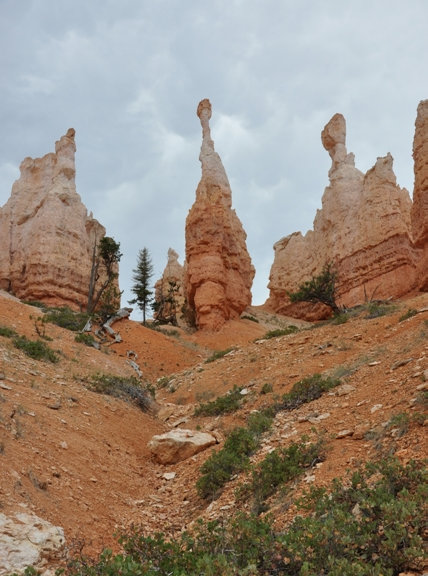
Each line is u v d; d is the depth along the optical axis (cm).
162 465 1112
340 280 4850
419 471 529
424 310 1748
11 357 1425
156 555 499
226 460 916
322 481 684
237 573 420
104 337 2903
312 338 1992
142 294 4991
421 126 3506
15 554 525
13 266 4684
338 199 5147
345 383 1227
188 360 3030
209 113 5547
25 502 661
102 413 1283
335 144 5559
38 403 1120
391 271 4378
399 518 441
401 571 419
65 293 4444
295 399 1234
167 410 1585
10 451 800
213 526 534
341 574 394
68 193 4888
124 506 838
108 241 4253
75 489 803
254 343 2391
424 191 3356
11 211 4997
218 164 5216
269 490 741
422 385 897
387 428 770
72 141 5188
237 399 1477
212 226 4756
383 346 1452
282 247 6569
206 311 4422
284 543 452
